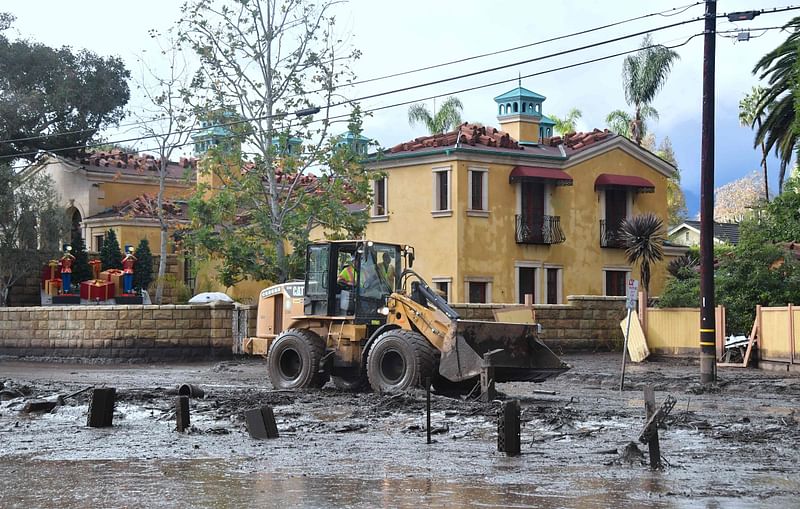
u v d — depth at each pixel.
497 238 45.34
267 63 41.12
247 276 42.75
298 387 24.31
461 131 46.72
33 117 57.59
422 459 14.09
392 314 22.89
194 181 49.72
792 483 12.18
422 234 45.53
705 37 26.50
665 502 11.01
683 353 35.38
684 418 18.61
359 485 12.11
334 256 24.28
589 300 40.09
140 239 54.91
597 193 48.06
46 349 40.28
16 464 13.89
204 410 20.27
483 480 12.41
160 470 13.28
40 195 49.12
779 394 24.83
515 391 24.75
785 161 42.28
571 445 15.39
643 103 66.00
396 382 22.16
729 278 36.00
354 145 42.59
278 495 11.48
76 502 11.20
